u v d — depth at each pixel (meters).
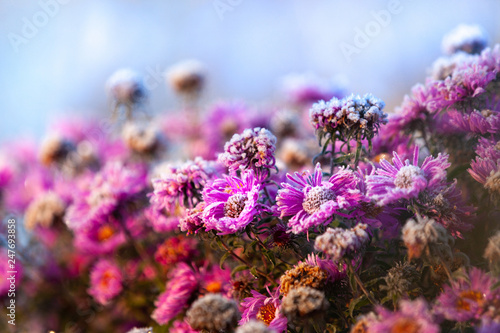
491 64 0.64
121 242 0.77
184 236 0.70
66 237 0.82
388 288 0.58
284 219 0.62
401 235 0.59
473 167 0.60
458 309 0.56
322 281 0.59
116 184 0.75
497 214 0.59
